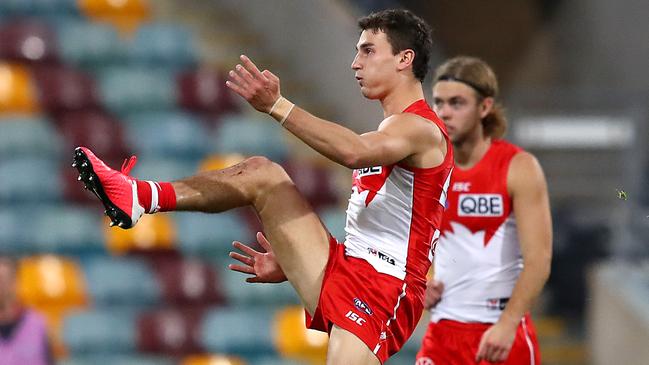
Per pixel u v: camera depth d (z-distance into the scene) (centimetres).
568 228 3725
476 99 1877
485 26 4881
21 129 3616
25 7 4109
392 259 1538
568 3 4809
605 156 4012
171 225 3494
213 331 3253
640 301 3156
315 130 1428
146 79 3884
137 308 3344
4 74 3759
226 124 3834
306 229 1555
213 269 3441
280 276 1655
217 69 4100
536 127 4038
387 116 1554
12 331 2495
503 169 1878
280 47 4212
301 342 3266
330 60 4006
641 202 3553
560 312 3688
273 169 1559
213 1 4400
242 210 3609
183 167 3622
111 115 3812
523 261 1848
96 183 1466
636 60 4428
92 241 3416
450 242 1919
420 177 1523
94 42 3956
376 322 1522
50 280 3294
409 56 1538
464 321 1912
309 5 4078
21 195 3497
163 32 4097
